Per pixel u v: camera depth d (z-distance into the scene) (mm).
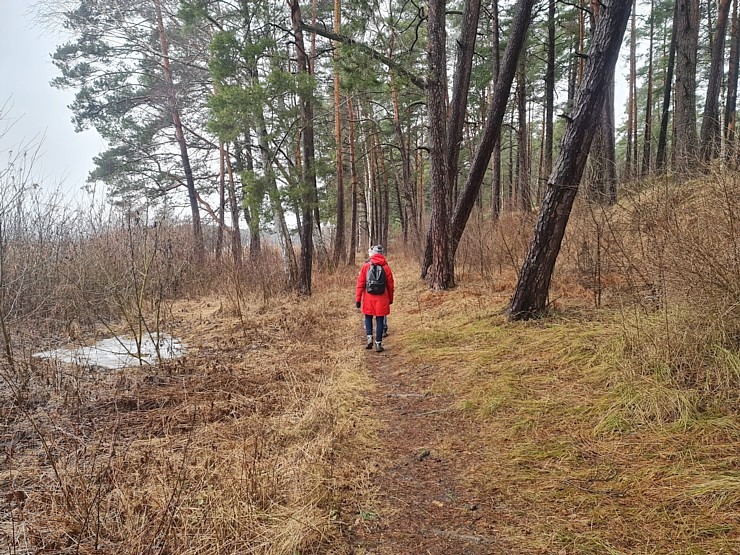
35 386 4227
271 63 9258
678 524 2160
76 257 7531
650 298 4785
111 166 15930
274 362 5539
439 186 8906
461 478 2891
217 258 13273
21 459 2961
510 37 8359
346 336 7133
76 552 2051
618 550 2059
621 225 5820
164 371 5047
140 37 13594
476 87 16953
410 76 8648
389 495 2758
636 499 2398
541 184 8500
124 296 7188
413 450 3340
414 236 18234
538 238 5621
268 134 9602
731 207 3713
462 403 3949
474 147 22156
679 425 2949
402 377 4977
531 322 5602
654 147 20625
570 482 2656
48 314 6812
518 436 3295
